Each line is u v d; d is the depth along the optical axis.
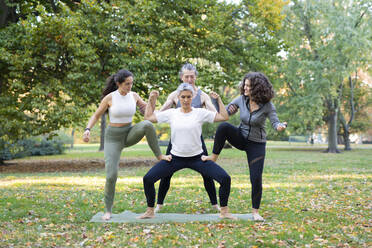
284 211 5.18
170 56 12.73
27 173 11.23
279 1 14.80
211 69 14.48
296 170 11.05
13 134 11.72
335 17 21.75
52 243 3.59
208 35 12.72
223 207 4.61
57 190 6.95
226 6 14.59
